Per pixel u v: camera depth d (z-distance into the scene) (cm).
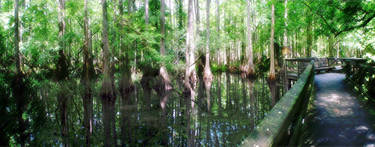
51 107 1012
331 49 1830
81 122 773
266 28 2567
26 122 735
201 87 1744
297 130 237
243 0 2945
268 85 1636
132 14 1490
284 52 2139
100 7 1731
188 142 549
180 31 1869
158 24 2105
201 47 2067
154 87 1823
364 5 580
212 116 796
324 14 705
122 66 1581
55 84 1641
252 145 121
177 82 2200
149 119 790
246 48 2777
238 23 3344
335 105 458
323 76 1017
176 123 732
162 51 1647
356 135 286
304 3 746
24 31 1980
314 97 555
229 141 538
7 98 980
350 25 635
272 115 177
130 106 1050
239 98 1139
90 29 1839
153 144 548
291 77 1113
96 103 1134
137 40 1532
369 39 676
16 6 1503
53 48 1631
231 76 2598
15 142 567
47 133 649
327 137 284
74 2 1709
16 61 1503
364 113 388
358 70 681
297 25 1723
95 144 564
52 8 1819
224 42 2138
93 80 1791
